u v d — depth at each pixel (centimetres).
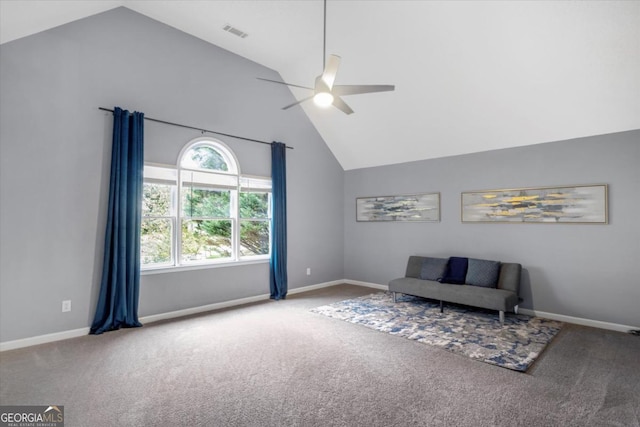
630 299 362
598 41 306
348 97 498
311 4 355
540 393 232
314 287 595
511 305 388
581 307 392
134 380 250
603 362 283
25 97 316
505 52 348
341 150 618
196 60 436
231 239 485
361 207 631
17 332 311
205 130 445
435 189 529
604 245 378
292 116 559
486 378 254
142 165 380
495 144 456
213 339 338
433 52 381
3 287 304
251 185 501
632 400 223
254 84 502
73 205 342
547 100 374
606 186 376
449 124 462
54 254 330
